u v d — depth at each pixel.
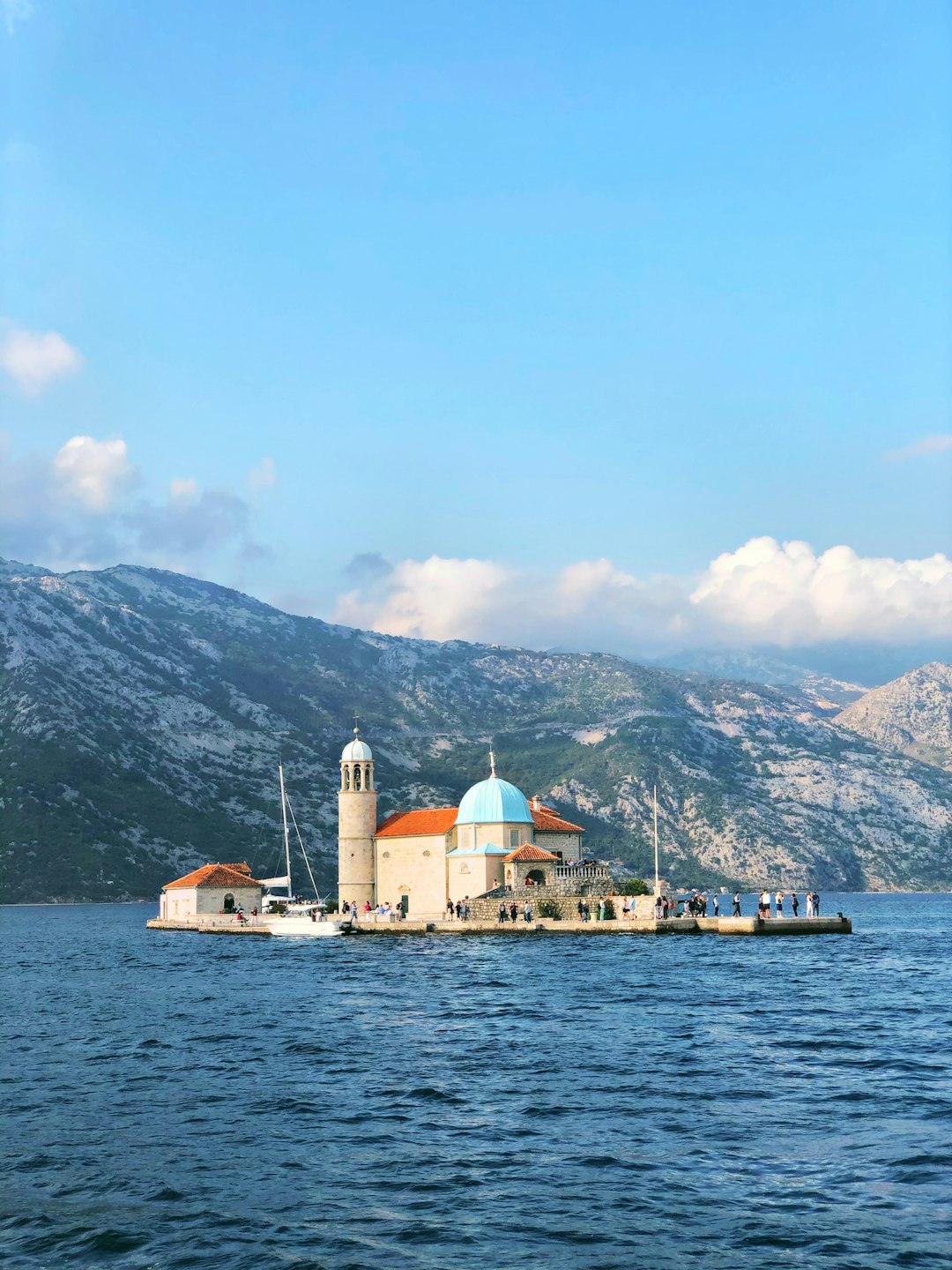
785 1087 47.62
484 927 138.12
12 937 176.88
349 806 161.88
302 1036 62.06
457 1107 45.16
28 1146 40.59
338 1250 31.19
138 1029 66.19
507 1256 30.66
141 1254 31.12
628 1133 41.03
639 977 87.06
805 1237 31.36
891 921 196.00
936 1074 49.50
